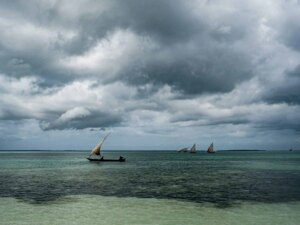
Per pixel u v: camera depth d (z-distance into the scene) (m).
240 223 20.27
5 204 26.50
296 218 21.48
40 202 27.31
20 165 85.25
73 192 33.03
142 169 69.12
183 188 36.00
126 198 29.22
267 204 26.08
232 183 40.50
